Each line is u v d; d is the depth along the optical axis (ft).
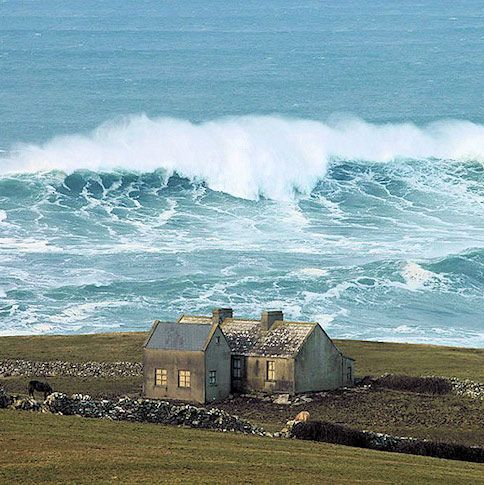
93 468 567.18
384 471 607.37
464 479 604.90
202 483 552.00
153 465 578.66
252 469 586.45
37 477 550.77
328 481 574.15
